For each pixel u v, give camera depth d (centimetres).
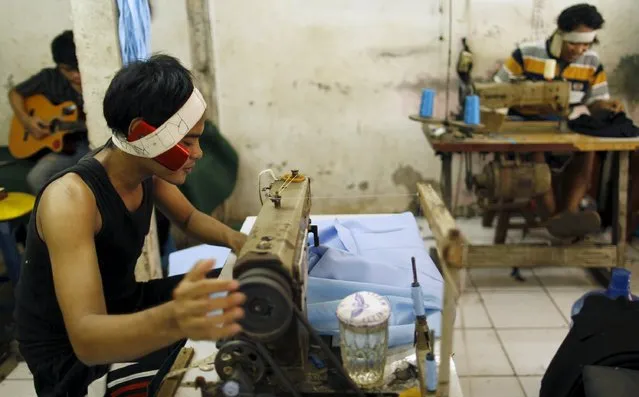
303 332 98
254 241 99
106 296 138
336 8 323
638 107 342
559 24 278
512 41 328
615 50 331
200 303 80
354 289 131
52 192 113
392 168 355
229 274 149
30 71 341
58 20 331
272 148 353
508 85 266
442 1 321
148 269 234
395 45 330
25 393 203
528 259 263
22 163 314
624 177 265
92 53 206
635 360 141
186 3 318
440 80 336
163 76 108
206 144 327
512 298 261
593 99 302
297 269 96
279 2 323
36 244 118
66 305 103
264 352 95
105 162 125
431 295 129
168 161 113
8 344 226
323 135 350
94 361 97
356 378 103
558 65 292
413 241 172
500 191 268
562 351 159
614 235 272
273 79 338
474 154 342
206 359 116
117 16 205
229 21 327
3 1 327
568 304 256
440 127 281
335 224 178
